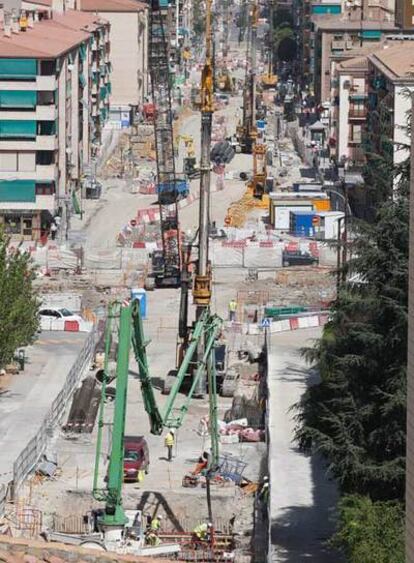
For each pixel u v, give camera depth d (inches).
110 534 6003.9
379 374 5516.7
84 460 7185.0
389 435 5418.3
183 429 7829.7
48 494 6624.0
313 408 5826.8
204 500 6638.8
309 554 5900.6
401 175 5502.0
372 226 5541.3
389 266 5442.9
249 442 7436.0
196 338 7490.2
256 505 6461.6
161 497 6668.3
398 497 5418.3
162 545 6053.2
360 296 5551.2
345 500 5354.3
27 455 6904.5
